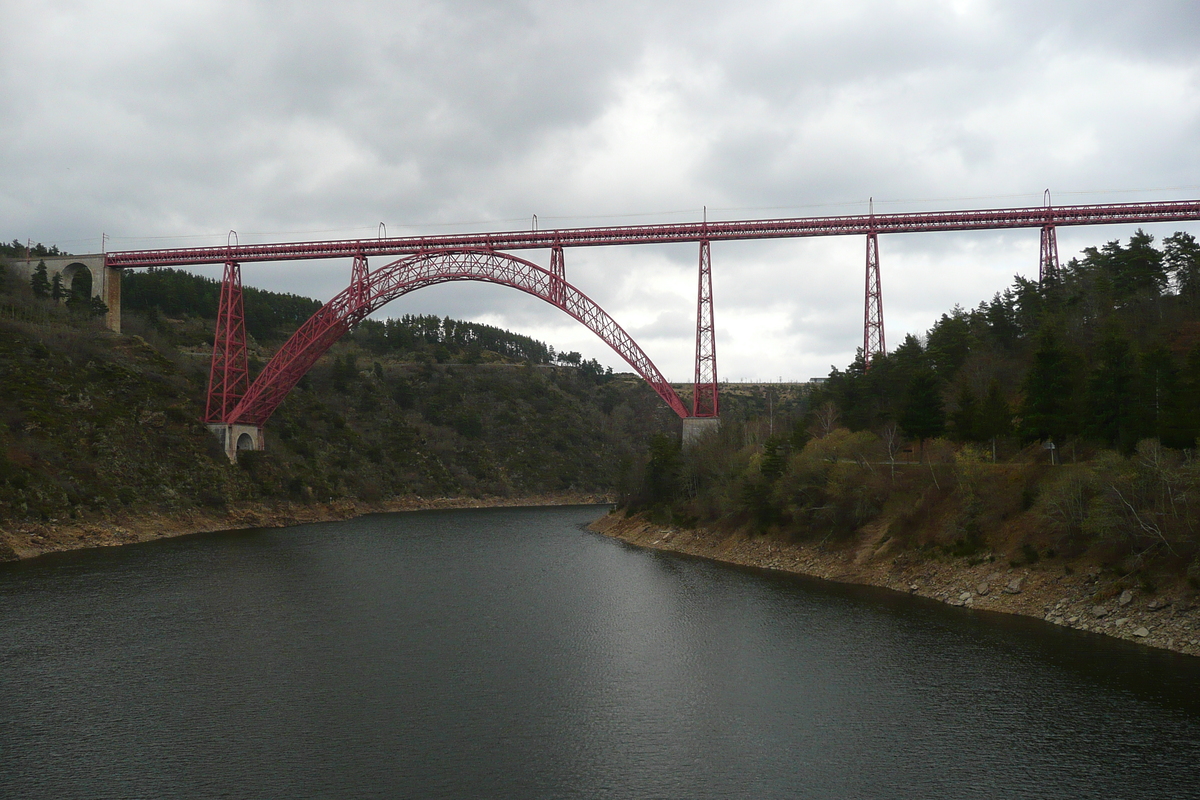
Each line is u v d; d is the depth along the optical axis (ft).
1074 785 73.46
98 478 252.62
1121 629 113.09
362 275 295.89
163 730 88.84
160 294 511.40
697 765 79.61
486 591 167.12
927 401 186.60
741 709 94.68
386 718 92.43
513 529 304.71
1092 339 200.03
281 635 129.49
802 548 190.19
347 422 458.50
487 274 277.03
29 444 239.71
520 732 88.33
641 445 572.10
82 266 355.56
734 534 216.95
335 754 82.43
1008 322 238.48
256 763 80.23
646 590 166.20
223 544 242.37
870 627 127.75
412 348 647.15
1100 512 122.31
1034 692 95.20
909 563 159.63
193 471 294.25
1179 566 114.01
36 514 219.41
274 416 386.11
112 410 284.41
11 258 398.62
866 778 76.07
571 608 149.18
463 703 97.30
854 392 244.83
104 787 75.05
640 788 74.69
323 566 201.98
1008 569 139.64
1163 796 71.00
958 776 76.07
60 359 286.87
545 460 510.99
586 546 246.47
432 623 138.00
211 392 318.24
